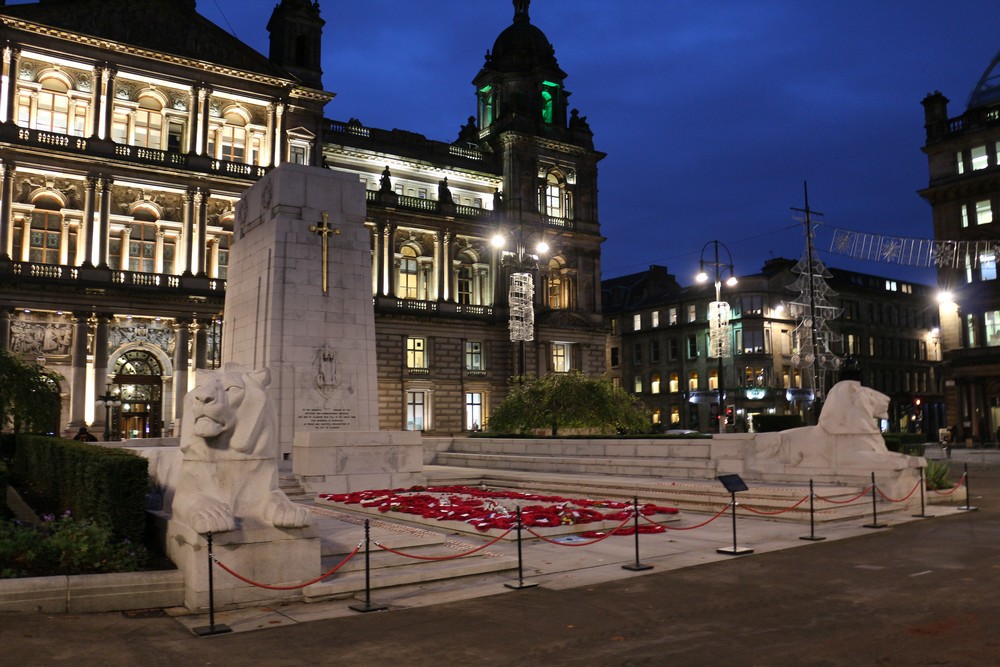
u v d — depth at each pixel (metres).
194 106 59.03
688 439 28.81
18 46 53.00
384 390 67.31
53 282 51.84
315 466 23.89
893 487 20.84
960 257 66.81
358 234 28.70
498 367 73.25
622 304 101.00
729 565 13.89
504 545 15.88
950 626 9.55
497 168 77.69
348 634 9.91
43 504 18.31
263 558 11.55
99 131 55.31
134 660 8.81
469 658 8.85
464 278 74.38
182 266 57.84
